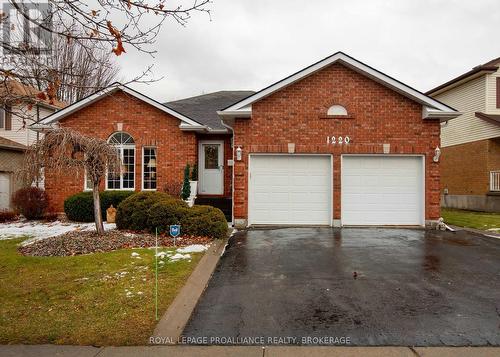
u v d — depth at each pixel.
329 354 3.37
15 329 3.79
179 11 3.87
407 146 11.08
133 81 4.51
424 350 3.45
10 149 14.97
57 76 4.45
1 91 4.09
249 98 10.73
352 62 10.79
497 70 16.73
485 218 13.53
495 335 3.77
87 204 11.95
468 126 17.80
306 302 4.69
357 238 9.14
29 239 8.85
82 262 6.31
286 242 8.60
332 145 11.07
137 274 5.60
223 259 6.97
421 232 10.17
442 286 5.34
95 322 3.95
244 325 4.00
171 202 9.25
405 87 10.77
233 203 11.02
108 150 8.52
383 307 4.52
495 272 6.09
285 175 11.19
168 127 13.00
